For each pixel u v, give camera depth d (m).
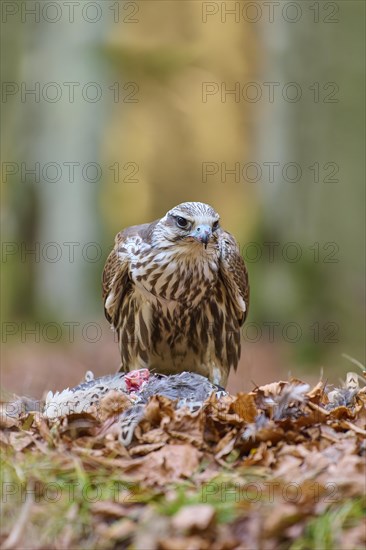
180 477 5.57
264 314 18.91
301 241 19.44
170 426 6.15
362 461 5.35
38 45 20.70
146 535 4.89
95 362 16.44
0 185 22.39
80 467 5.51
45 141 20.75
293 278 19.05
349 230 25.83
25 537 4.98
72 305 20.72
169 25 24.47
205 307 8.87
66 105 20.55
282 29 19.41
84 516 5.11
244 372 14.88
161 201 25.88
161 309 8.84
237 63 24.52
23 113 21.00
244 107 24.77
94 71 20.55
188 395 7.24
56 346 17.56
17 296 20.97
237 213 24.23
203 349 9.08
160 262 8.55
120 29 22.73
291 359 17.61
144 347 9.14
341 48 23.03
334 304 18.94
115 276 8.97
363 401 6.84
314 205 19.72
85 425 6.34
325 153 19.89
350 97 23.61
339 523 4.87
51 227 20.89
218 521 4.97
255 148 20.41
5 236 21.12
